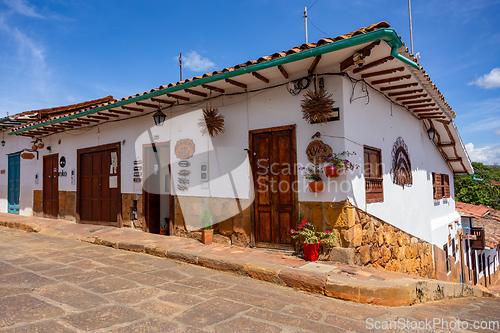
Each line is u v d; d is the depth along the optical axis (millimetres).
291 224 5539
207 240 6270
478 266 14359
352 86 5301
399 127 7312
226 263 4949
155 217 8008
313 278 4152
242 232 6062
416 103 7426
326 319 3258
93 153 9273
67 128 9719
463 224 13562
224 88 6211
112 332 2777
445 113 8164
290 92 5543
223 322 3076
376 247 5770
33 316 3039
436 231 9250
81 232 7922
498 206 24219
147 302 3527
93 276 4457
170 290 3969
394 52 4348
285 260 5023
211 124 6211
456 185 23516
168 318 3121
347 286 3889
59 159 10312
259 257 5207
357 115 5438
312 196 5266
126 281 4270
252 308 3477
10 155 12500
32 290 3787
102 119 8500
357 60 4391
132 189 8156
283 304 3643
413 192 7852
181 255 5559
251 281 4508
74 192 9703
